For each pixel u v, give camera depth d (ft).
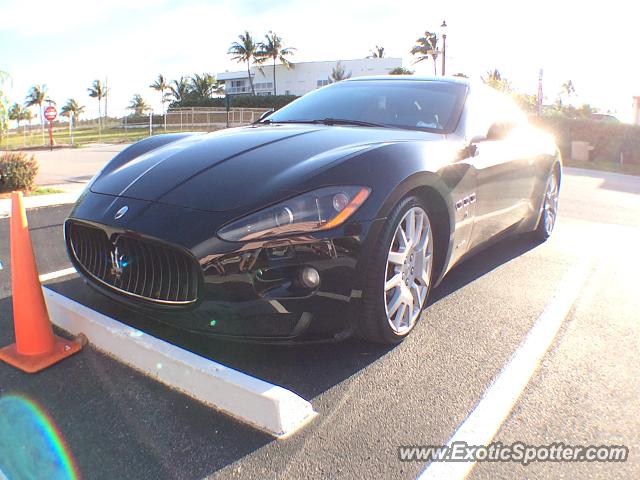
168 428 6.66
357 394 7.51
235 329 7.46
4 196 27.86
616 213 24.02
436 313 10.61
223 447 6.33
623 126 62.28
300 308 7.50
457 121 11.27
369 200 7.93
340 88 13.46
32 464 5.98
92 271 8.82
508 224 13.47
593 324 10.22
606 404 7.39
